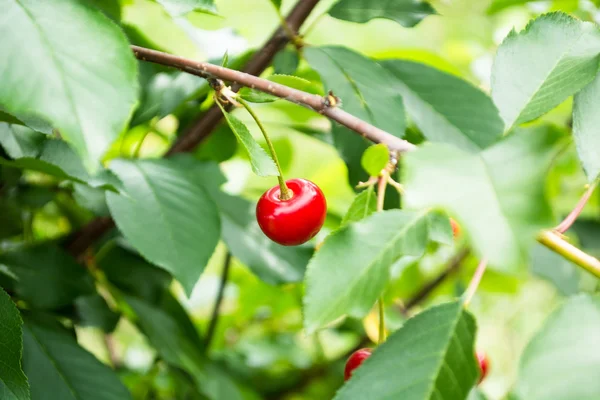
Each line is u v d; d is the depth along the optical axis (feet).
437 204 1.38
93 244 1.91
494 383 3.77
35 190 1.88
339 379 2.47
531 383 1.42
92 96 1.42
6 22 1.42
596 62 1.57
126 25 1.87
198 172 1.90
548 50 1.61
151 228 1.70
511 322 3.83
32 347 1.71
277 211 1.65
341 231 1.53
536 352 1.43
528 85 1.59
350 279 1.51
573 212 1.56
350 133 1.85
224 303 2.88
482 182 1.39
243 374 2.42
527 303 3.72
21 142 1.65
